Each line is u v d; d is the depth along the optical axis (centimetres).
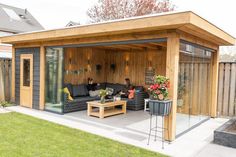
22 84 881
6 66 938
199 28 463
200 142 500
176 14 422
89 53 1017
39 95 813
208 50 692
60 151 412
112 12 1884
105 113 741
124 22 493
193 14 422
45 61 807
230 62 744
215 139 493
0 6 1917
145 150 439
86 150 423
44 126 580
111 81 1100
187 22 411
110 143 471
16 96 912
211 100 757
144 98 903
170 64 481
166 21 434
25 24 1927
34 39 734
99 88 1023
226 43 700
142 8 1791
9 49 1338
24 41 809
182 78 532
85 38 651
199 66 645
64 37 659
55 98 776
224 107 760
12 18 1878
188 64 562
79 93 902
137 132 561
